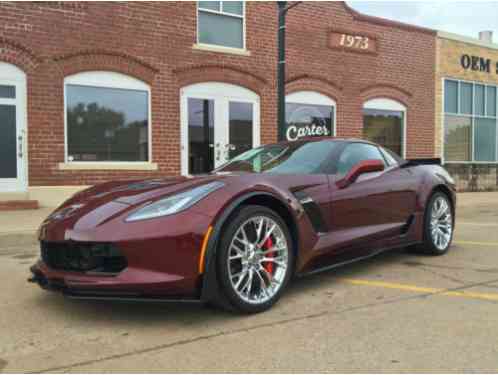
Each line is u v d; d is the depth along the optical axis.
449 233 5.68
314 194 3.96
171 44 10.09
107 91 9.49
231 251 3.34
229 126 10.94
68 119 9.15
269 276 3.58
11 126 8.72
